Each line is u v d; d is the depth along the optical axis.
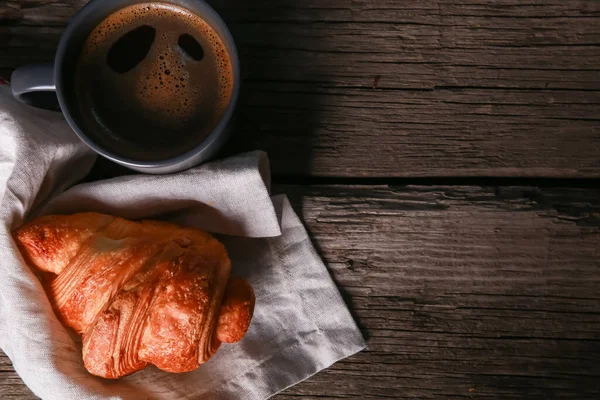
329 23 0.51
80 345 0.47
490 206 0.52
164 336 0.43
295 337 0.51
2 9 0.50
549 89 0.51
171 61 0.44
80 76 0.44
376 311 0.52
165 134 0.44
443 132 0.51
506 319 0.53
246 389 0.50
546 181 0.52
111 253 0.44
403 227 0.52
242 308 0.45
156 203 0.47
